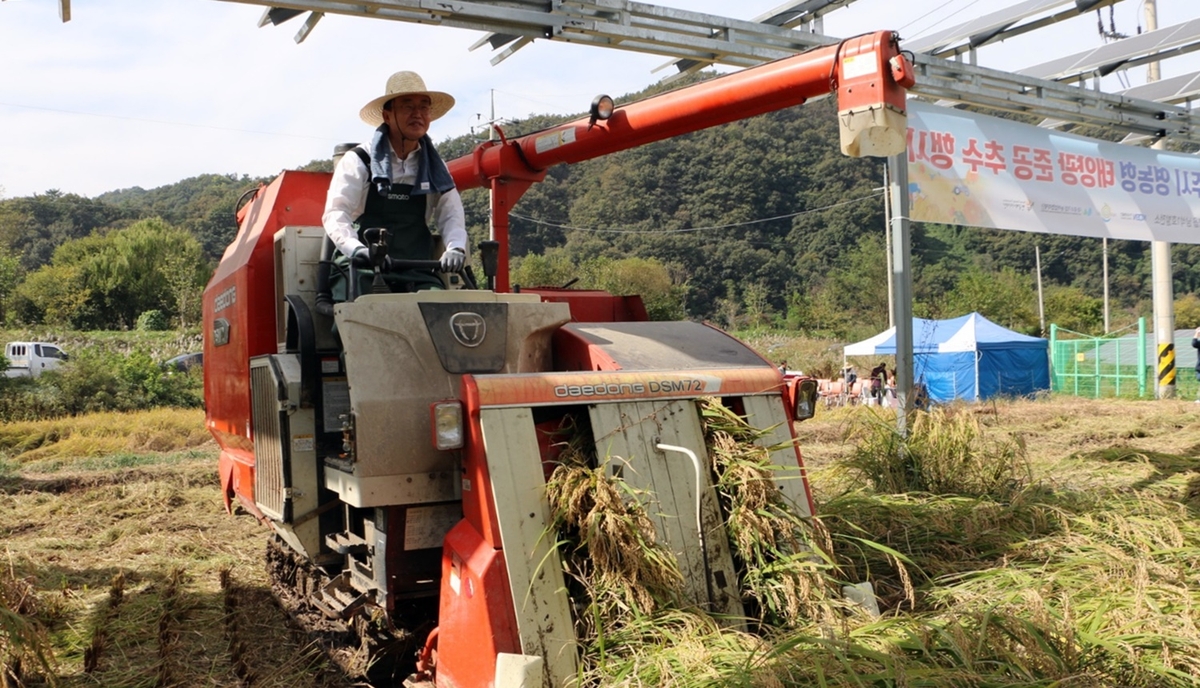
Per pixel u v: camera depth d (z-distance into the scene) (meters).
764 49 8.72
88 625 5.35
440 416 3.43
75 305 45.47
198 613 5.59
